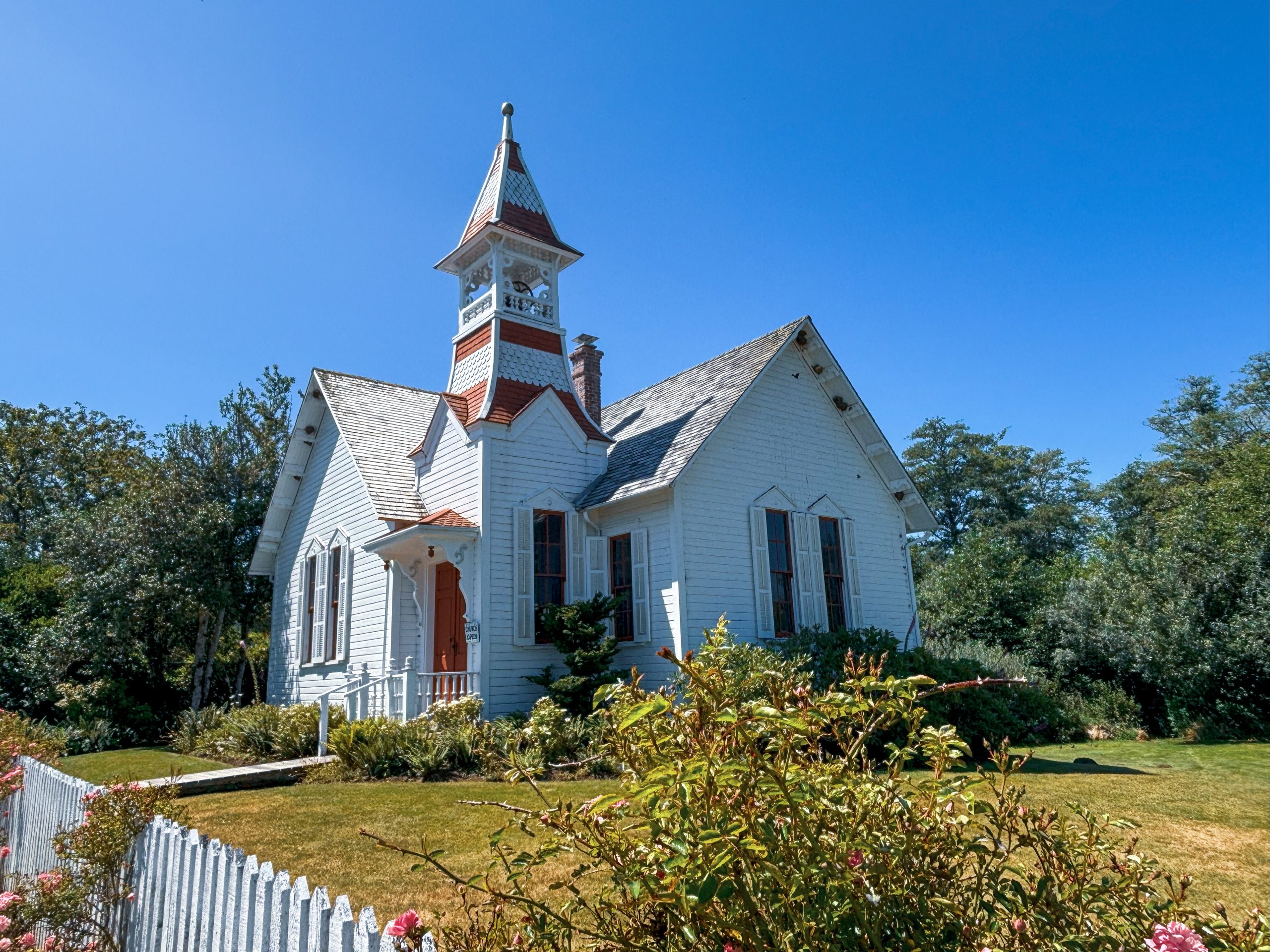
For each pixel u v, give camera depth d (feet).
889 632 54.54
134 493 78.89
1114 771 40.47
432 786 36.70
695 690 9.63
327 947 11.16
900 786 10.16
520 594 50.72
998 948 8.93
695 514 51.26
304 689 67.67
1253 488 68.54
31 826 25.64
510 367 57.11
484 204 63.21
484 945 10.28
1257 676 57.88
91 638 68.49
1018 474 193.47
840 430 63.87
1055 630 71.61
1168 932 7.84
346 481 65.72
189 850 15.51
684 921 8.82
